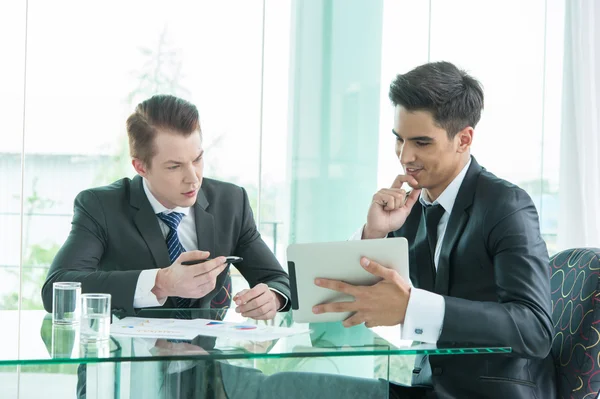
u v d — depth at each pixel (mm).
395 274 1515
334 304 1545
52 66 3818
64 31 3832
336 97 4082
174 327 1536
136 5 3924
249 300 1720
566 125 4055
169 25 3963
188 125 1908
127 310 1725
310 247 1535
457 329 1501
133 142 1929
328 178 4074
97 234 1960
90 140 3883
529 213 1727
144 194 2010
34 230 3812
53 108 3826
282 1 4059
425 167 1828
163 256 1974
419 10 4172
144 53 3938
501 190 1748
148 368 1521
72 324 1555
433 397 1708
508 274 1646
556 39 4266
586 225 3980
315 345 1400
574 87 4023
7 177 3773
